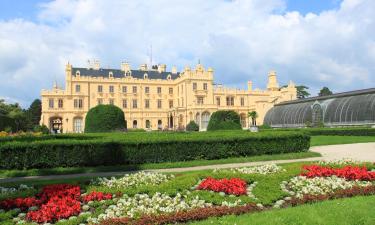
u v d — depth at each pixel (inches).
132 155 1093.1
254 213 515.2
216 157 1195.3
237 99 5364.2
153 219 483.2
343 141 1820.9
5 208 579.2
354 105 2770.7
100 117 2146.9
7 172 966.4
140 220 482.0
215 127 2245.3
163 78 5644.7
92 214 537.6
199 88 5113.2
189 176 791.7
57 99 4857.3
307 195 604.4
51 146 1021.2
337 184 677.3
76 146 1043.3
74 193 642.2
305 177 762.2
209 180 709.3
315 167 855.1
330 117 2997.0
